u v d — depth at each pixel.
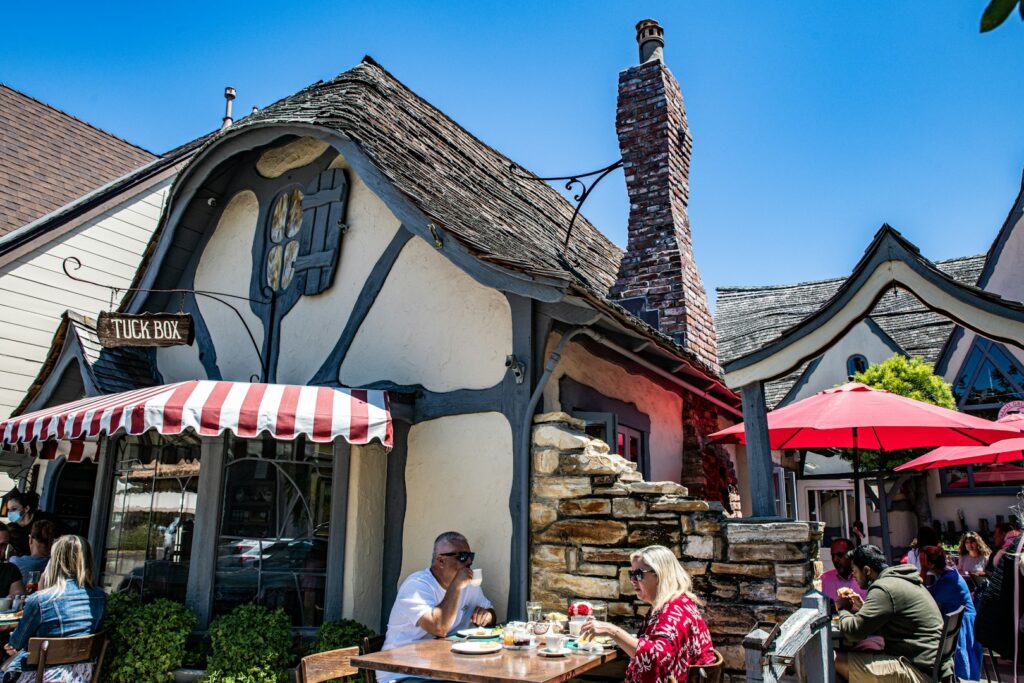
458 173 8.83
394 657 4.50
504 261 6.12
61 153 14.38
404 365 7.40
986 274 15.79
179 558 7.18
